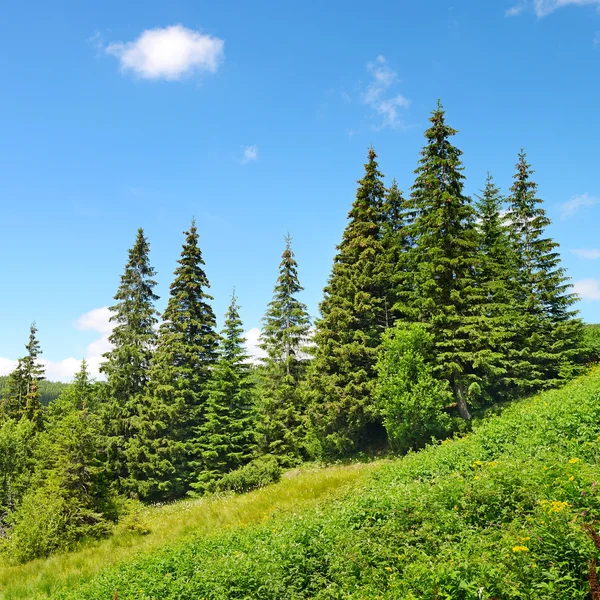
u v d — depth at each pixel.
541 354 23.83
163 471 27.78
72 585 12.95
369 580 6.55
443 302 22.69
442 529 7.29
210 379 31.48
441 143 24.48
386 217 28.91
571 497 6.47
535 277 25.78
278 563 7.80
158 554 12.19
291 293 31.39
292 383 29.38
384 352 21.89
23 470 26.91
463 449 12.29
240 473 23.92
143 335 32.97
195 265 33.50
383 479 12.66
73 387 37.12
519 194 27.75
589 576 4.38
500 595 4.91
